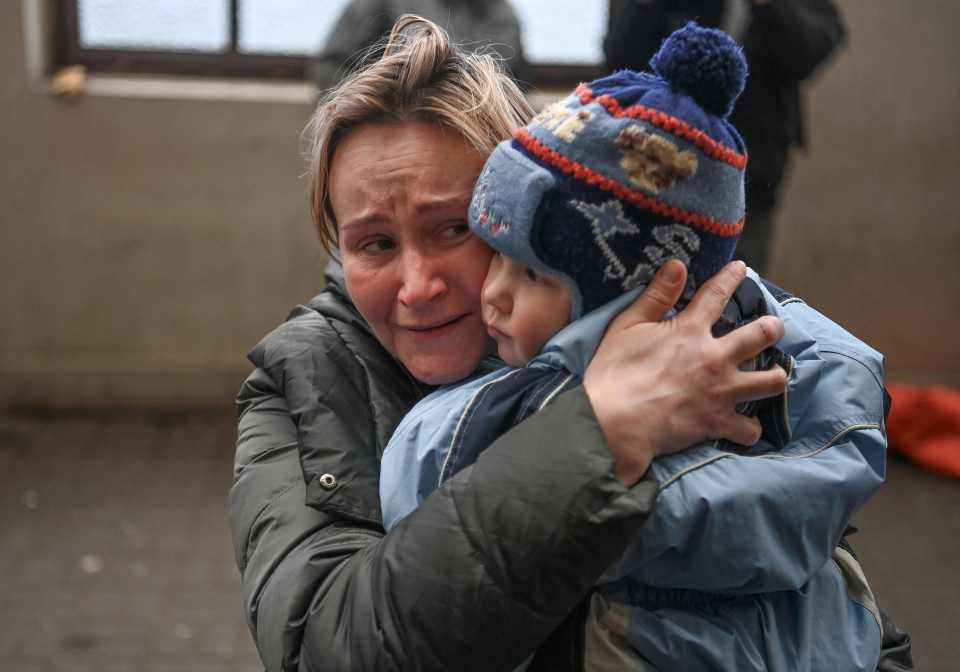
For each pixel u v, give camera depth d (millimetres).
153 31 5508
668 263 1197
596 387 1187
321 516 1380
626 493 1113
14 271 5500
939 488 5070
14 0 5242
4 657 3658
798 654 1282
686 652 1218
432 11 4215
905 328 5719
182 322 5609
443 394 1358
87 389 5625
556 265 1207
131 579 4168
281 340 1537
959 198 5609
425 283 1352
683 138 1160
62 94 5324
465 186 1351
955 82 5520
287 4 5520
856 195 5590
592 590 1247
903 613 4023
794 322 1375
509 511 1127
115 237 5500
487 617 1120
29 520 4578
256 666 3689
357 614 1184
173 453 5281
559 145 1186
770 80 3998
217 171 5469
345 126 1384
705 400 1187
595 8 5527
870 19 5457
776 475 1209
